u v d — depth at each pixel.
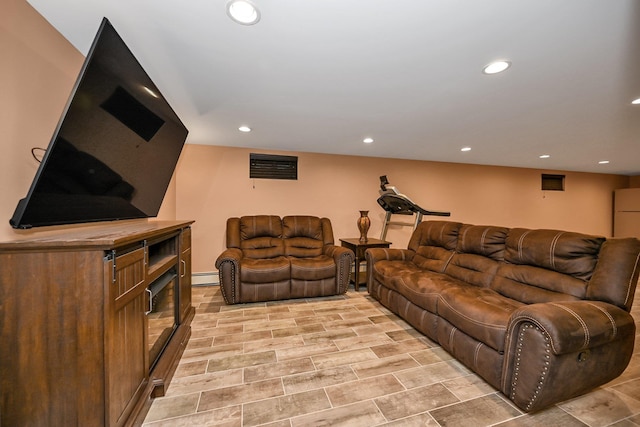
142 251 1.36
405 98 2.12
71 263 1.01
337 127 2.87
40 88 1.23
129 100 1.34
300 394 1.56
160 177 2.05
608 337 1.37
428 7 1.15
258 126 2.85
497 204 5.23
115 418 1.09
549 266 1.90
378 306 3.01
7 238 1.06
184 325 2.17
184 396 1.53
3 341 0.98
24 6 1.13
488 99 2.12
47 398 1.01
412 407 1.46
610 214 6.11
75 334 1.02
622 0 1.10
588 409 1.45
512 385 1.45
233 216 3.84
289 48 1.46
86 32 1.35
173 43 1.43
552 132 2.99
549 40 1.37
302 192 4.13
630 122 2.63
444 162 4.89
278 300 3.17
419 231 3.39
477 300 1.83
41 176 0.96
